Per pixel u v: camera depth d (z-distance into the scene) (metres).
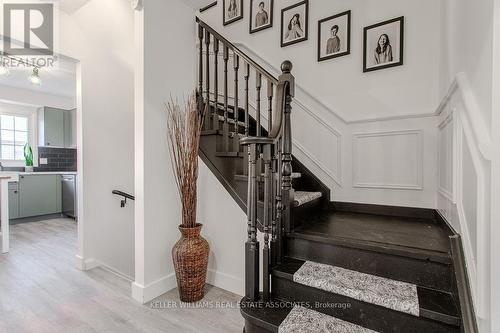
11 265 2.62
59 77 4.13
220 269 2.16
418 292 1.27
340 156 2.54
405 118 2.23
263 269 1.52
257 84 1.92
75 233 3.85
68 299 1.96
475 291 1.04
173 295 2.04
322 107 2.63
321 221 2.02
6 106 4.75
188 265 1.90
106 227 2.69
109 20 2.38
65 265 2.63
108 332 1.59
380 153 2.35
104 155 2.66
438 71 2.07
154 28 1.99
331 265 1.57
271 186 1.58
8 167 4.81
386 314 1.23
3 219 2.98
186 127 2.02
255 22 3.05
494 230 0.89
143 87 1.93
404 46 2.22
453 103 1.54
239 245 2.05
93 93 2.56
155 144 2.01
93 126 2.56
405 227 1.84
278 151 1.61
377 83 2.35
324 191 2.54
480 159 1.01
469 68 1.27
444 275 1.28
